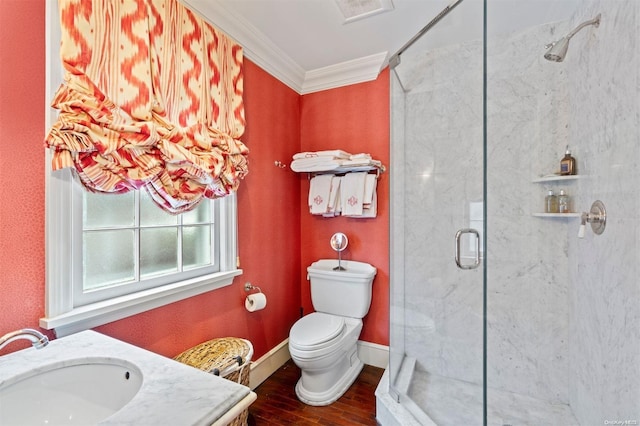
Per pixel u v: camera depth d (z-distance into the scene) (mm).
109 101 1076
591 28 1422
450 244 1861
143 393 720
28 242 996
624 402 1123
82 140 982
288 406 1792
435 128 1938
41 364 864
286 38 1979
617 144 1180
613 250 1209
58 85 1042
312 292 2305
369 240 2326
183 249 1632
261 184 2115
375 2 1646
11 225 960
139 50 1200
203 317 1661
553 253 1729
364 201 2182
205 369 1340
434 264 1890
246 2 1626
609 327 1242
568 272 1682
